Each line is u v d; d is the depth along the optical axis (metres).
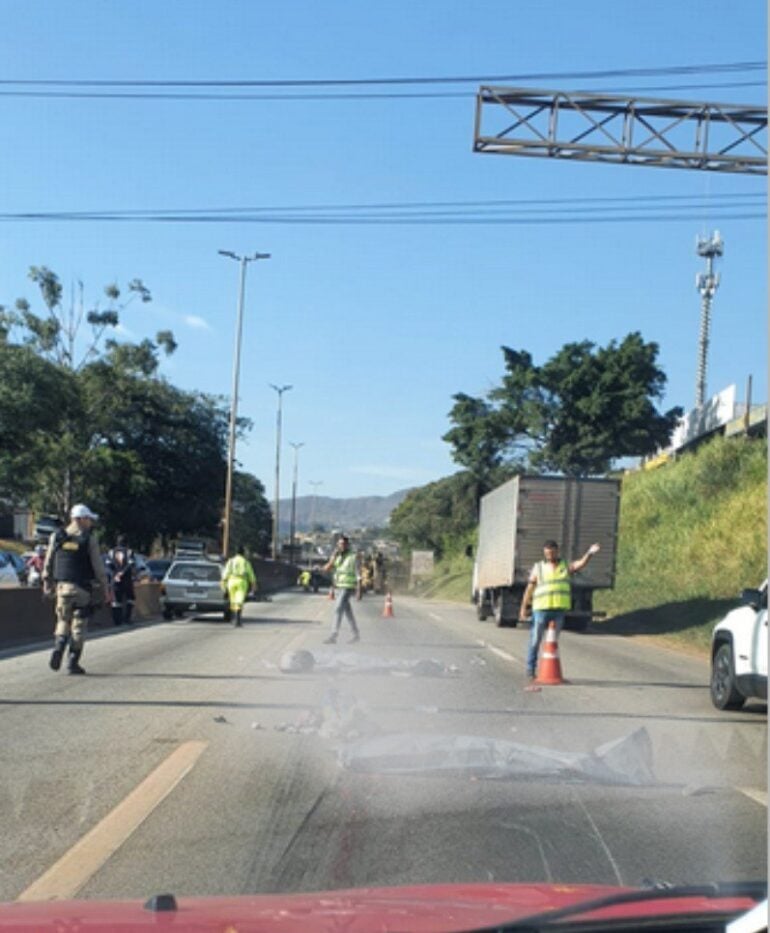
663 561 40.97
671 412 59.59
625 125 21.02
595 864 6.79
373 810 8.04
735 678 13.05
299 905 3.37
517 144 21.02
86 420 62.12
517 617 30.78
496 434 60.50
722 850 7.13
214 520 75.12
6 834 7.39
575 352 59.78
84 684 14.75
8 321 61.69
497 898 3.48
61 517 59.81
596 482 29.80
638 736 9.59
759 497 39.44
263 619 31.44
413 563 83.88
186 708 12.64
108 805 8.17
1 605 21.28
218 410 75.62
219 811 7.99
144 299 64.25
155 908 3.24
